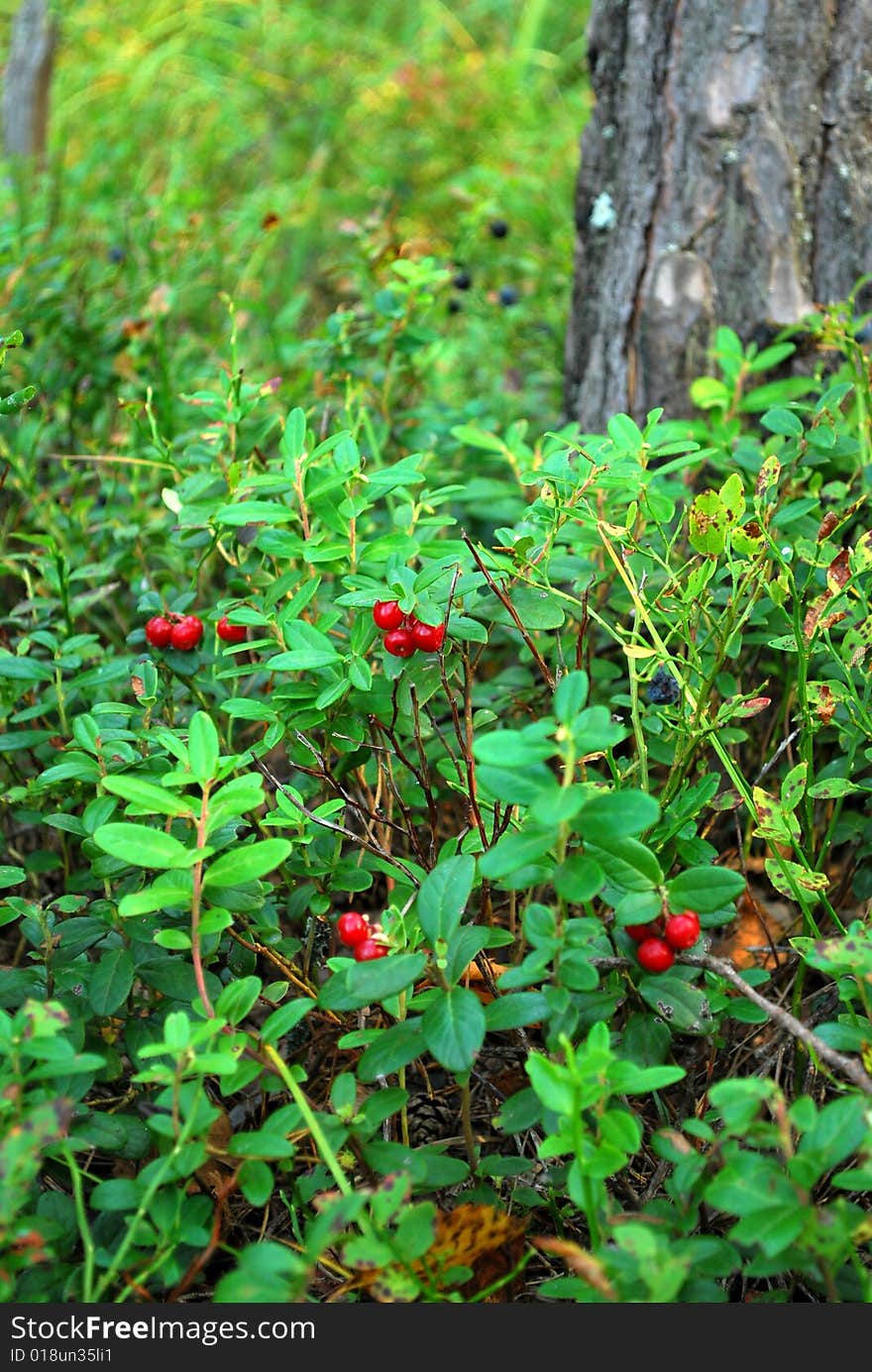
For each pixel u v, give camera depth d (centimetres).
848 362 56
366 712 47
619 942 41
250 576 51
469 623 44
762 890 53
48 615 54
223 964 46
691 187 60
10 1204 36
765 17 58
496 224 82
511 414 75
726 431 56
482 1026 38
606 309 63
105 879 44
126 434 66
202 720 41
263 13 146
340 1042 41
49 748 51
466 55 137
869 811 50
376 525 56
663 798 46
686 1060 47
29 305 68
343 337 62
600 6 62
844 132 59
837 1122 36
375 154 127
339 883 45
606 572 52
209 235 85
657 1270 35
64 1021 38
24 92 110
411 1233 37
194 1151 38
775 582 46
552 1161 44
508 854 37
